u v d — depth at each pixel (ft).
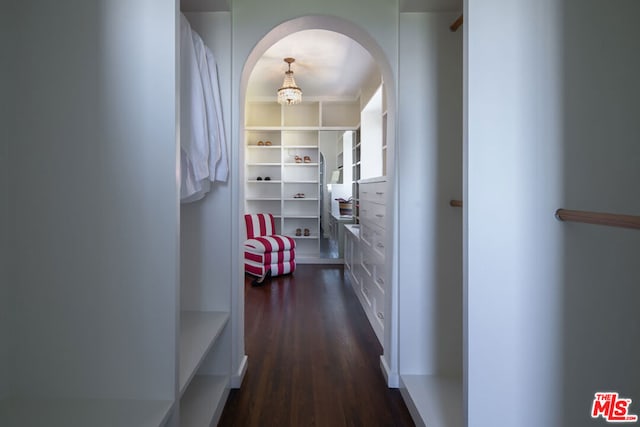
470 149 4.21
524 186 4.23
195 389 6.28
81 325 4.14
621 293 4.28
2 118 4.10
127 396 4.13
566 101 4.24
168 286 4.09
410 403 6.18
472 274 4.24
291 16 6.77
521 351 4.27
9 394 4.15
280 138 20.21
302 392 6.86
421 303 7.01
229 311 6.91
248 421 5.96
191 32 5.64
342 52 13.15
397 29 6.91
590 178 4.26
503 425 4.28
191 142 5.47
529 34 4.22
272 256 15.67
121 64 4.06
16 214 4.14
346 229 16.79
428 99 6.88
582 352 4.29
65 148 4.11
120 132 4.08
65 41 4.09
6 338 4.15
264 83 16.94
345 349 8.79
